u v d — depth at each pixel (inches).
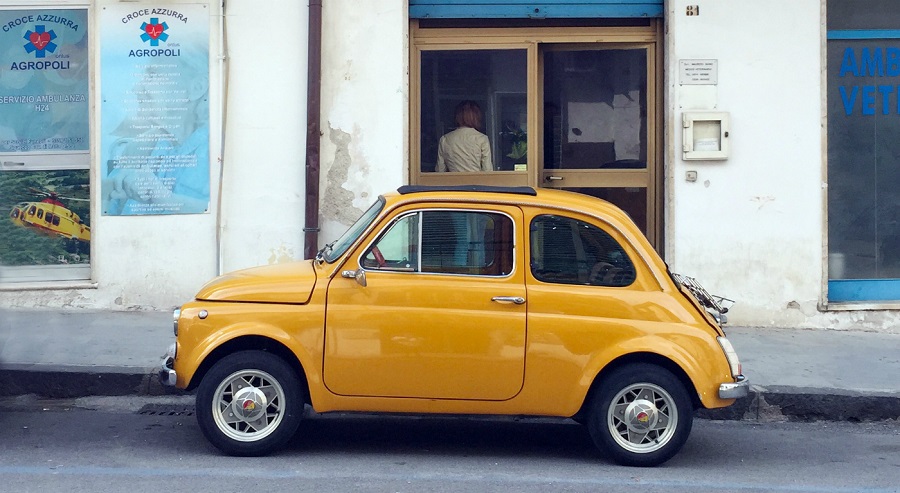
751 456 268.5
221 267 399.9
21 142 401.7
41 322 379.6
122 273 399.9
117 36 394.6
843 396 310.7
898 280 412.8
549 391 245.0
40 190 403.2
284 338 242.7
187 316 245.8
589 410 249.4
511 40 418.0
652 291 248.4
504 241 248.5
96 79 395.2
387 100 399.9
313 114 392.5
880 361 352.8
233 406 246.4
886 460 266.4
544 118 426.6
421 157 422.9
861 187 410.9
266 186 399.2
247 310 244.5
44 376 313.7
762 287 400.5
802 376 330.0
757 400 310.3
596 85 423.8
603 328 244.2
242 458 251.6
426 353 243.0
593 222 250.5
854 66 408.5
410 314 243.0
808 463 262.2
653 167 418.9
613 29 416.8
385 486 230.2
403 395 245.3
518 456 263.3
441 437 282.5
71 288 399.2
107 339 355.6
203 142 398.6
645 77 419.8
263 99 398.3
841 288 411.2
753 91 396.5
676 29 396.5
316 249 394.9
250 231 400.5
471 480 237.3
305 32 397.1
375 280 245.4
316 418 299.7
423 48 417.7
